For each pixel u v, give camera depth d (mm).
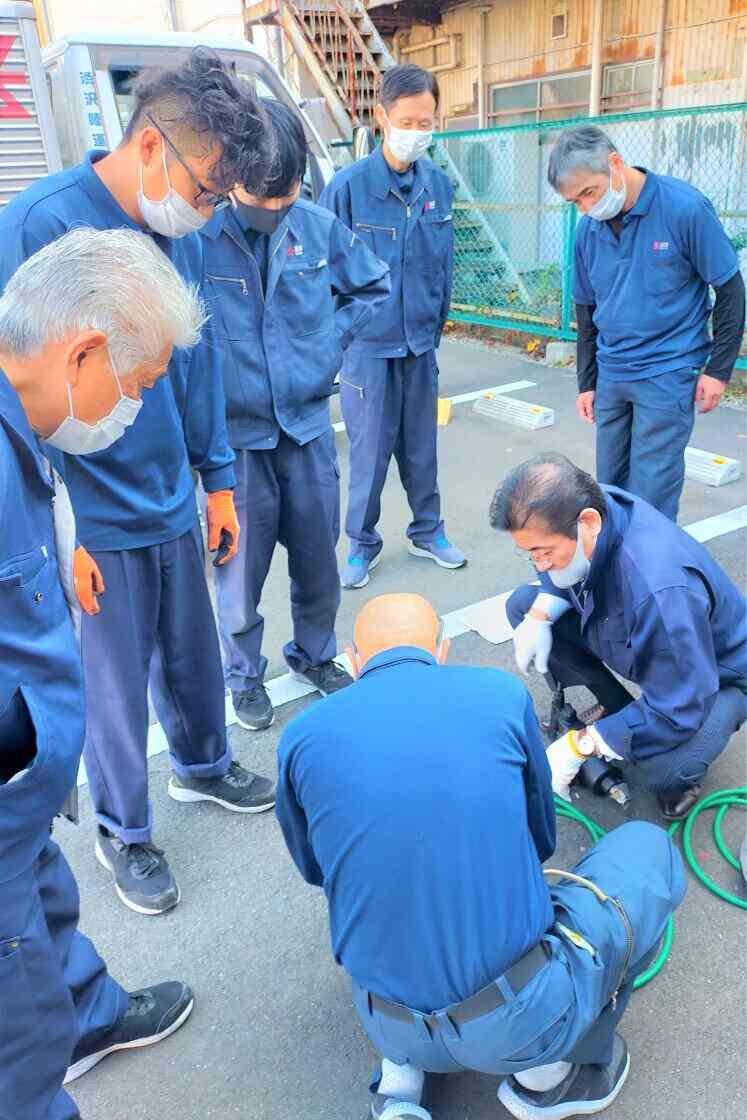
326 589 2984
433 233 3520
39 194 1776
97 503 1991
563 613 2520
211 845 2545
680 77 7945
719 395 3316
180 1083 1900
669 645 2076
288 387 2602
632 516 2221
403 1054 1611
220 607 2875
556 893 1688
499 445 5531
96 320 1288
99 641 2100
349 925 1509
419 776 1443
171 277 1413
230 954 2195
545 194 7672
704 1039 1899
